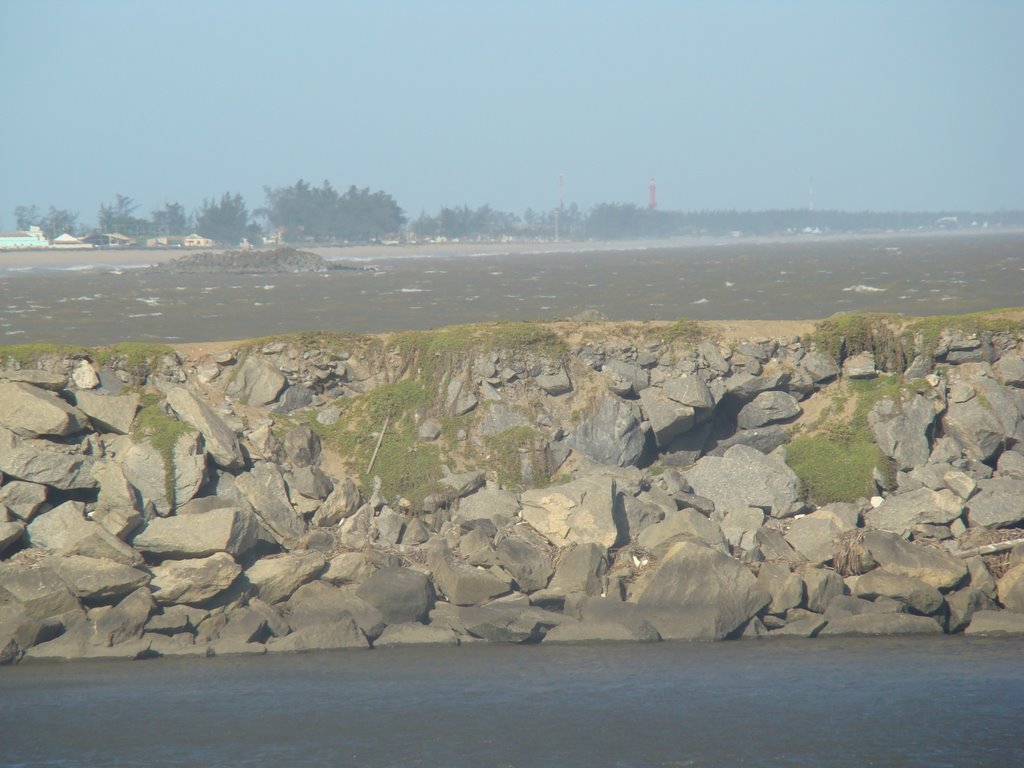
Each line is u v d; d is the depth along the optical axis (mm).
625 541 91250
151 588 81125
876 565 87125
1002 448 103125
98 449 93188
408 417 108375
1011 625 81375
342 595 84062
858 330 112250
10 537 83438
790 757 61625
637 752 62250
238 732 65188
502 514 94562
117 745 63531
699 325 115188
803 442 105688
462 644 81375
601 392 108750
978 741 63188
